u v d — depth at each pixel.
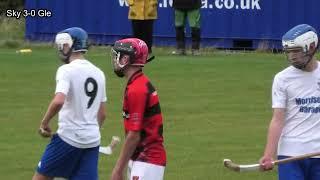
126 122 23.92
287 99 24.45
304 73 24.27
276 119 24.41
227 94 54.84
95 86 27.30
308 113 24.27
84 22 83.88
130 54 24.00
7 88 57.06
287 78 24.36
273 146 24.23
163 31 81.31
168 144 41.38
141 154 23.98
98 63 67.56
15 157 38.69
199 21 73.75
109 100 52.47
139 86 23.83
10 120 47.09
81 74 26.94
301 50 23.97
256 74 62.59
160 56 72.44
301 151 24.28
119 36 82.94
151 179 23.91
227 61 69.56
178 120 47.00
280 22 78.50
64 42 27.19
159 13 81.19
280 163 24.11
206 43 80.88
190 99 53.03
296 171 24.27
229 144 41.53
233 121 46.97
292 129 24.45
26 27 86.06
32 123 46.38
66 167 27.25
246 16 79.56
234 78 60.78
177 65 66.44
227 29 80.12
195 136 43.25
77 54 27.36
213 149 40.41
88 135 27.05
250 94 54.97
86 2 83.56
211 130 44.66
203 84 58.28
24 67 66.50
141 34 70.88
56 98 26.39
